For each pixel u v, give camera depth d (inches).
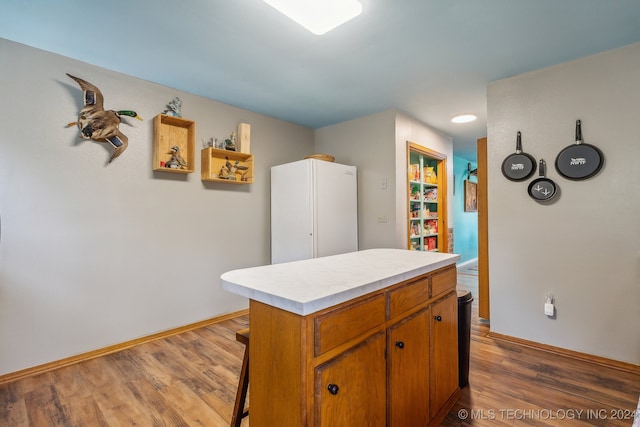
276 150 144.0
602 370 82.6
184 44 81.4
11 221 79.6
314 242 120.0
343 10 63.0
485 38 78.9
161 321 106.7
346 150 148.5
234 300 127.5
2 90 78.4
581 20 71.5
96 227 93.1
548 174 94.3
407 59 89.7
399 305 51.1
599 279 86.7
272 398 39.2
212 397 71.8
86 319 91.1
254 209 134.8
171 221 109.3
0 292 78.0
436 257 70.1
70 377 80.5
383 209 134.4
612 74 84.4
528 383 76.6
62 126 87.3
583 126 88.6
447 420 63.0
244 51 85.2
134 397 71.9
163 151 106.0
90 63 91.8
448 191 179.2
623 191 83.2
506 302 102.7
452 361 68.2
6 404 69.4
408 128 141.2
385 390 47.1
